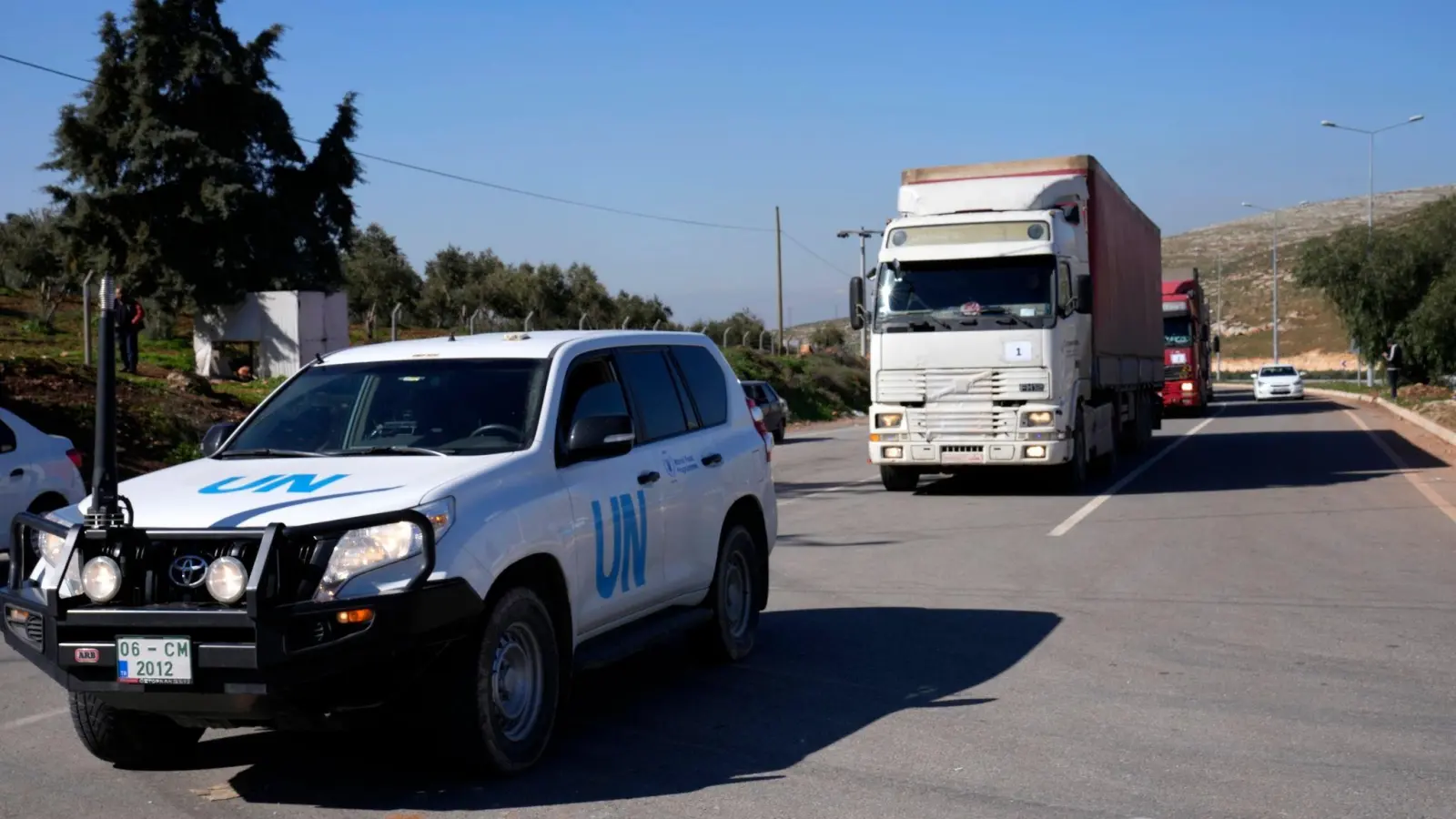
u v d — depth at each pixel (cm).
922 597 1021
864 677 755
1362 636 839
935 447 1741
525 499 578
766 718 668
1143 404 2595
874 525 1505
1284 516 1495
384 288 5297
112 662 510
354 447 627
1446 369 5066
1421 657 777
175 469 617
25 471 1204
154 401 2261
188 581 512
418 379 659
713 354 838
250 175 3422
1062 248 1727
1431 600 964
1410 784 540
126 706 521
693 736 635
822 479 2216
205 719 521
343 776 579
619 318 5903
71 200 3406
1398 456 2342
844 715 671
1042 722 650
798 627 909
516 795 544
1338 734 616
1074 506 1647
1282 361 12019
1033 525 1462
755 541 838
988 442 1719
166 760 603
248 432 659
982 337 1716
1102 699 693
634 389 720
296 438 645
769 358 5412
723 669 781
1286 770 562
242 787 567
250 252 3412
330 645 496
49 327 3475
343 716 524
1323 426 3359
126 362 2570
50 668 531
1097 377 1947
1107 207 2045
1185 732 626
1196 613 927
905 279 1759
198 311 3272
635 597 669
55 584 514
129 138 3372
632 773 576
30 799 555
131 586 514
